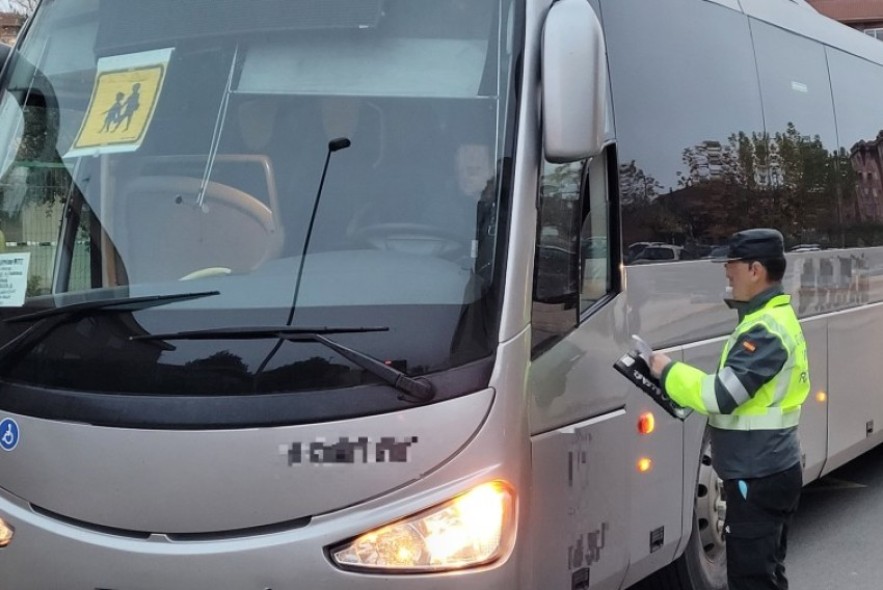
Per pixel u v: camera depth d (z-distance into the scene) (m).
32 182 3.60
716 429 4.22
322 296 3.00
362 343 2.91
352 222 3.18
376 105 3.31
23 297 3.41
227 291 3.05
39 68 3.80
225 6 3.54
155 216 3.37
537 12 3.37
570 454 3.52
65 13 3.83
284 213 3.22
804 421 6.01
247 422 2.85
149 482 2.90
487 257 3.06
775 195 5.70
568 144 3.02
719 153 5.04
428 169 3.21
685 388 3.89
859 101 7.36
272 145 3.33
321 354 2.88
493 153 3.19
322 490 2.84
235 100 3.42
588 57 3.02
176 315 3.02
